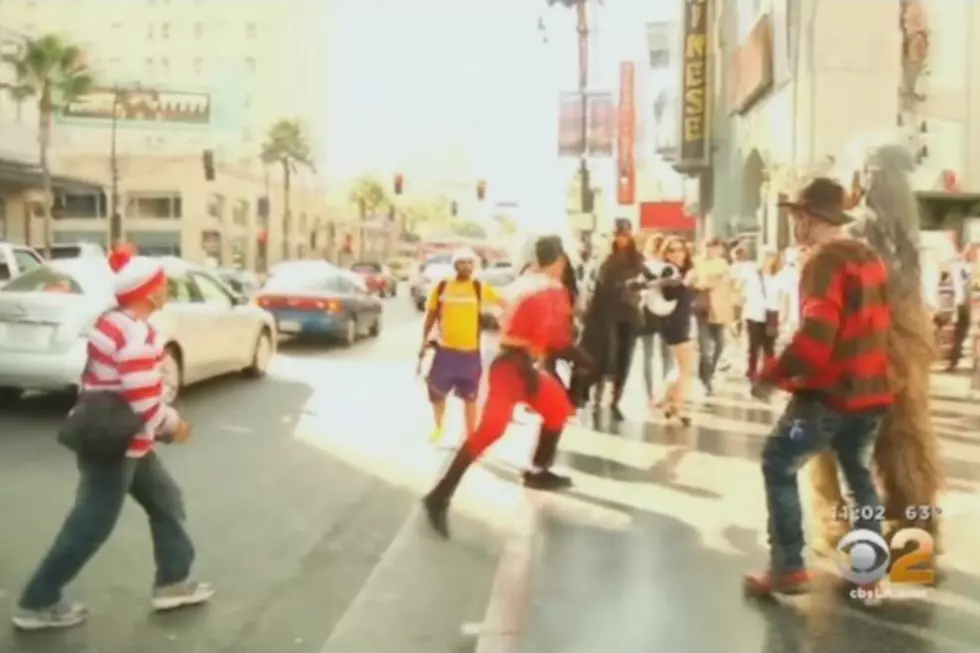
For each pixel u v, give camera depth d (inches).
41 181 1471.5
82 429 167.8
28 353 373.4
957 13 624.1
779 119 722.8
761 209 778.8
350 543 229.1
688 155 1040.8
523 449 331.3
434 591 193.2
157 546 185.3
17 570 205.6
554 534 228.5
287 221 1759.4
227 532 236.4
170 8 2336.4
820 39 640.4
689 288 384.5
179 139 2325.3
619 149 1485.0
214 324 454.3
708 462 307.7
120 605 187.2
